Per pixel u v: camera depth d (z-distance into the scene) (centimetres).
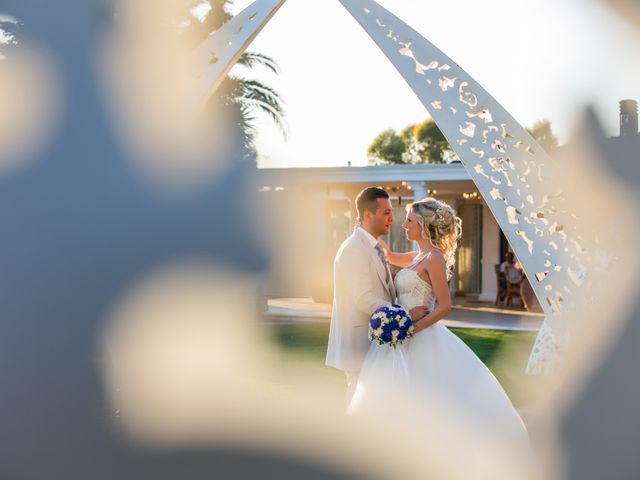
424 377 371
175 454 61
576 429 76
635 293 77
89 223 53
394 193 1811
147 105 59
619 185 77
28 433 56
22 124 56
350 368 409
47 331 53
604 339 77
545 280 435
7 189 54
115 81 60
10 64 58
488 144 460
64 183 54
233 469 63
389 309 376
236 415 63
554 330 425
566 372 80
